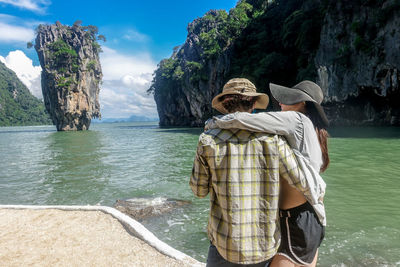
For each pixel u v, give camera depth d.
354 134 23.80
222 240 1.19
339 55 36.03
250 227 1.16
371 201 5.72
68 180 9.50
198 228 4.60
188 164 11.98
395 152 12.89
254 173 1.16
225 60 62.59
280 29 58.53
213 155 1.18
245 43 63.53
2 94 188.88
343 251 3.62
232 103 1.33
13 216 4.50
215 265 1.29
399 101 33.94
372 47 32.53
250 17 73.94
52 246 3.36
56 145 26.14
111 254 3.13
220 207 1.23
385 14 30.69
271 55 50.34
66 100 75.19
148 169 11.00
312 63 42.62
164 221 4.96
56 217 4.38
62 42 77.56
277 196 1.17
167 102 92.81
